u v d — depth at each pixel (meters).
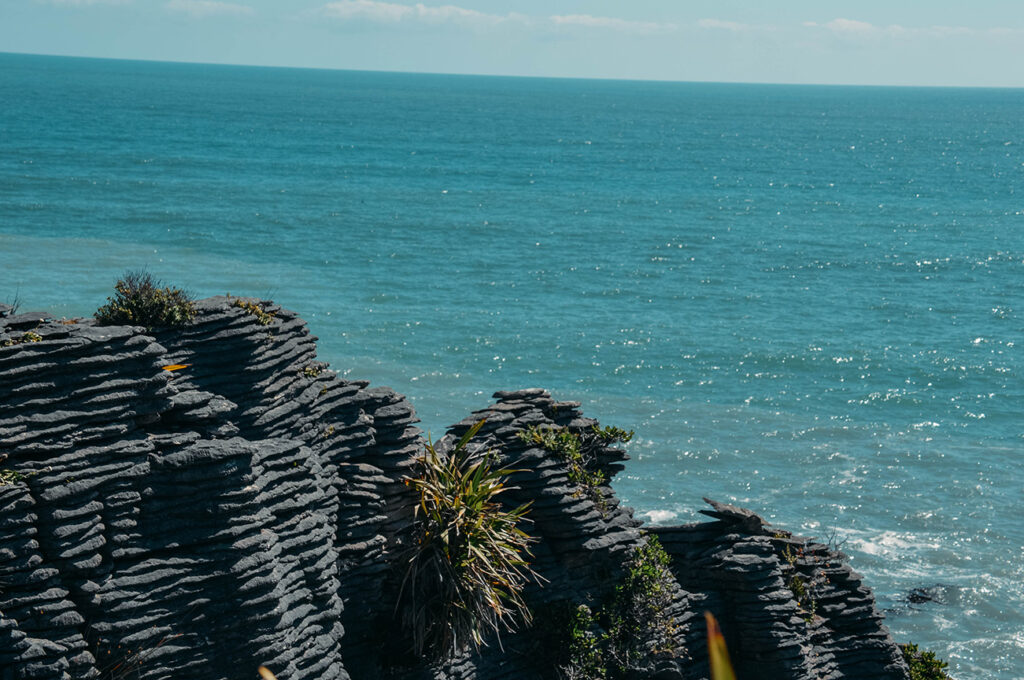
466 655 23.64
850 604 28.47
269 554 18.61
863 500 51.81
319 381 23.27
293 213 132.00
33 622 16.31
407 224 129.25
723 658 5.12
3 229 105.25
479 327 79.62
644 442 57.84
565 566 25.48
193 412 19.47
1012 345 81.88
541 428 26.39
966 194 194.62
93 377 17.80
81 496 17.06
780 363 74.25
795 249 123.81
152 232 111.31
